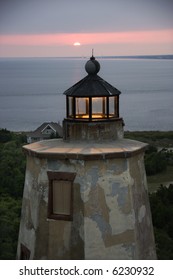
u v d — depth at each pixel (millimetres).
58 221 9883
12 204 37125
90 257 9648
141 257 10188
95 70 10547
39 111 189500
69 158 9641
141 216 10320
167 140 83438
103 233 9695
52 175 9875
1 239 26469
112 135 10570
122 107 190000
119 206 9805
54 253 9945
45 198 10008
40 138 91812
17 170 45062
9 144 59000
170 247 25609
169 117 157250
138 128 134625
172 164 59719
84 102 10422
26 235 10562
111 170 9750
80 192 9641
